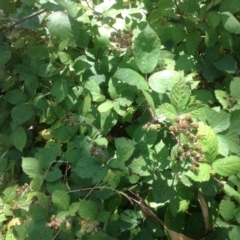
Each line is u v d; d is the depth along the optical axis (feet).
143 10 2.12
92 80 1.97
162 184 1.70
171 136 1.79
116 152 1.75
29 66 2.08
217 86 2.05
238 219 1.68
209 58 2.03
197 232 1.82
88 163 1.74
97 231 1.70
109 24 2.04
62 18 1.91
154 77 1.78
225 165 1.62
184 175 1.64
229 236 1.68
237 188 1.77
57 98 1.94
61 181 1.86
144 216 1.78
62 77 1.99
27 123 2.16
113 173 1.75
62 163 1.98
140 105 1.91
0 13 2.14
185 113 1.69
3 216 1.85
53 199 1.71
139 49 1.79
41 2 2.01
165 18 2.10
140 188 1.83
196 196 1.78
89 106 1.86
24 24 1.97
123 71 1.76
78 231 1.72
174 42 2.08
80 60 2.02
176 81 1.77
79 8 2.05
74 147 1.87
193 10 2.01
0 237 1.97
